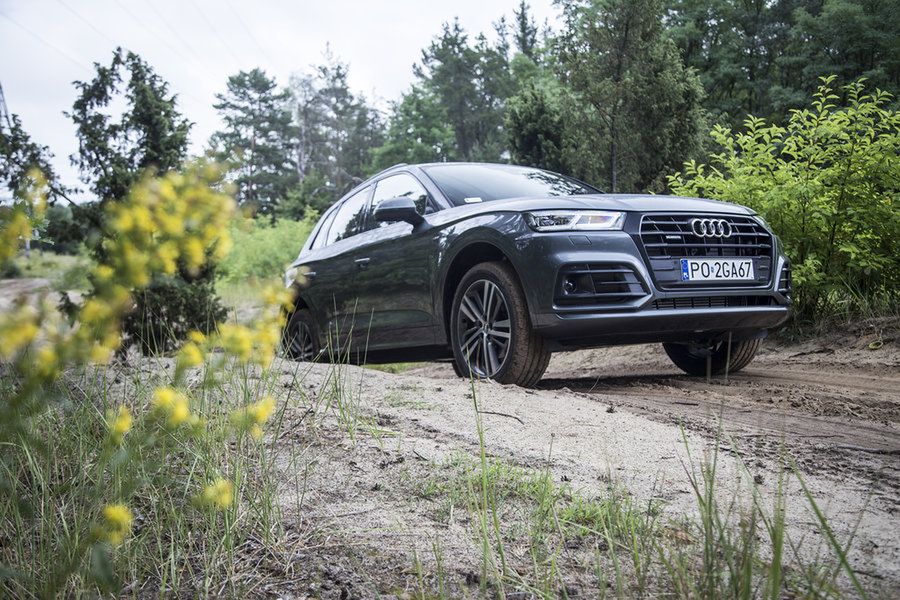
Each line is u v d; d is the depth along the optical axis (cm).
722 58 3616
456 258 534
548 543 214
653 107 1274
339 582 195
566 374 745
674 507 239
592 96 1288
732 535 207
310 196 5016
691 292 486
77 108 917
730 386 539
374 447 304
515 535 221
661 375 633
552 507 233
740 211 534
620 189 1296
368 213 657
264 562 207
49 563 189
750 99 3788
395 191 629
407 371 1011
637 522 223
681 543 207
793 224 790
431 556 207
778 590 154
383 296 605
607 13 1314
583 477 273
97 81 920
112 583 154
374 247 616
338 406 365
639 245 478
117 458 136
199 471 241
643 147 1281
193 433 139
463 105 7212
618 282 467
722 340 557
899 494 256
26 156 593
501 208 505
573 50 1332
